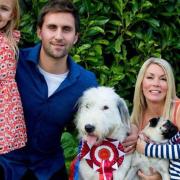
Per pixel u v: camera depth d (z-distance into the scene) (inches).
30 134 92.5
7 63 85.0
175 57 124.9
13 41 89.0
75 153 110.7
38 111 91.4
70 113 93.7
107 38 120.8
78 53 115.3
